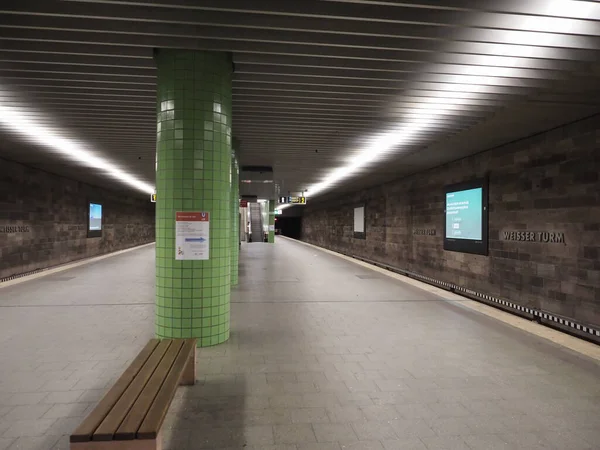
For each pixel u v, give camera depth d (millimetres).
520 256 7453
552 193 6676
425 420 3047
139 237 26219
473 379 3873
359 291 8828
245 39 3910
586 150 6016
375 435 2820
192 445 2645
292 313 6539
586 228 5957
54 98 5695
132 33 3781
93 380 3701
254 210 45188
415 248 12711
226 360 4266
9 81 5062
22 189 11109
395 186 14656
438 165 11156
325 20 3701
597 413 3207
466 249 9328
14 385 3586
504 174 8062
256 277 10875
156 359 3197
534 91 5207
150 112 6414
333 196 24234
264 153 10062
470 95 5445
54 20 3662
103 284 9359
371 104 5926
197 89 4480
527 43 3900
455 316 6512
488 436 2832
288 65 4598
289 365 4156
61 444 2635
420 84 5188
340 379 3811
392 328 5711
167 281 4613
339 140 8430
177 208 4543
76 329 5422
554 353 4691
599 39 3930
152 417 2213
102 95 5570
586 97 5301
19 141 8500
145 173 13320
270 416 3062
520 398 3463
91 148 9188
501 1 3350
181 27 3820
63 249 13938
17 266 10789
